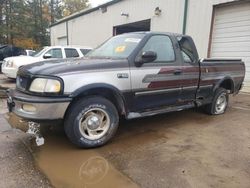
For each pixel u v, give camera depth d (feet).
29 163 10.94
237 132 15.56
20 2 134.31
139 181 9.67
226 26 32.55
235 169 10.78
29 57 34.60
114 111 13.09
